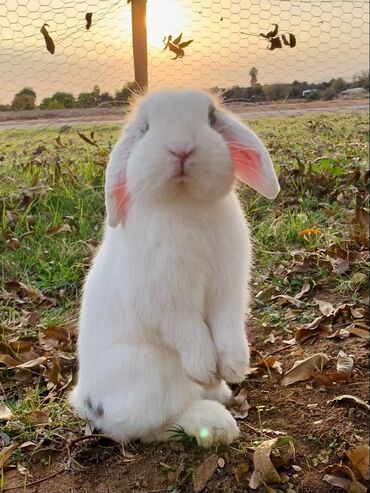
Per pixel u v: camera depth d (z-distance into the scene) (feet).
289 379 1.68
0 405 1.74
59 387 1.82
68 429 1.62
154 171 1.20
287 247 2.58
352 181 3.14
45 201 3.01
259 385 1.70
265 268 2.43
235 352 1.40
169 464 1.42
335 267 2.29
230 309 1.40
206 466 1.38
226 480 1.35
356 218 2.57
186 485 1.36
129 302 1.38
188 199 1.28
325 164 3.26
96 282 1.51
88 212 2.97
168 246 1.31
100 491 1.39
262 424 1.53
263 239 2.66
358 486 1.29
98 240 2.73
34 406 1.71
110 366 1.47
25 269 2.60
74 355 1.98
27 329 2.18
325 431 1.46
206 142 1.22
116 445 1.53
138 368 1.44
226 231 1.36
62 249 2.69
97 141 3.51
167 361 1.46
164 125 1.24
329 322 1.95
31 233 2.81
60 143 3.39
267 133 3.91
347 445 1.41
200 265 1.34
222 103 1.47
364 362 1.70
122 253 1.39
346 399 1.56
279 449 1.41
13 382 1.88
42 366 1.92
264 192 1.43
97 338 1.51
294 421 1.52
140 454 1.48
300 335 1.88
